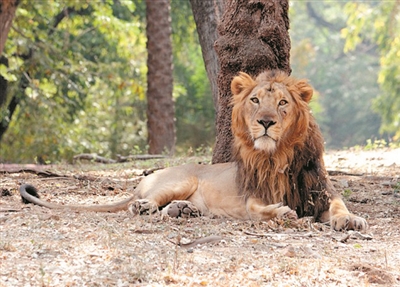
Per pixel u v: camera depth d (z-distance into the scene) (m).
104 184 13.26
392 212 10.60
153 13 28.19
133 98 40.97
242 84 9.80
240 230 8.88
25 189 10.77
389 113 43.41
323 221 9.72
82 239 7.96
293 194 9.78
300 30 67.12
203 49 15.91
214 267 7.04
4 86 31.97
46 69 32.03
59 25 35.41
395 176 14.31
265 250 7.80
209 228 8.80
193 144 41.91
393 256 7.68
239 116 9.69
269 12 12.05
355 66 66.44
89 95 38.66
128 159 21.45
